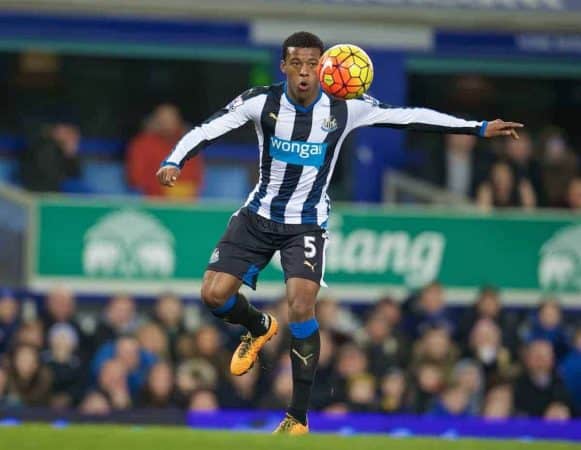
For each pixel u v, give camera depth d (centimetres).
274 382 4800
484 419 4700
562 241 5684
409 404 4866
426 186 5972
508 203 5831
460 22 6000
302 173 3047
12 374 4747
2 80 6406
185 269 5503
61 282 5434
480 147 6234
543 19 6031
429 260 5638
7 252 5403
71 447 2852
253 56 6044
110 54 6253
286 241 3072
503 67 6234
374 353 4944
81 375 4816
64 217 5444
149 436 3022
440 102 6769
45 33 5991
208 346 4891
